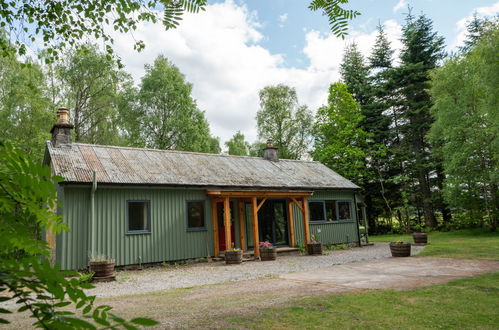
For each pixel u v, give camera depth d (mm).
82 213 10672
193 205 13188
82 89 24062
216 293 6688
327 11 2047
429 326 4258
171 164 13969
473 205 22438
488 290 6102
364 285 6984
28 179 681
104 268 9031
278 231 15852
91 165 11625
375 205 29547
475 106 21297
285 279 8188
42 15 3697
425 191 27500
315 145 30312
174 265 12141
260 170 16438
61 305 699
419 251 13539
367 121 30281
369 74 32812
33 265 647
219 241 14031
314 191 16812
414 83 28828
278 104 33750
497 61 14586
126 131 27125
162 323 4484
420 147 29000
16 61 18156
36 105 18656
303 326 4312
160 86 28250
